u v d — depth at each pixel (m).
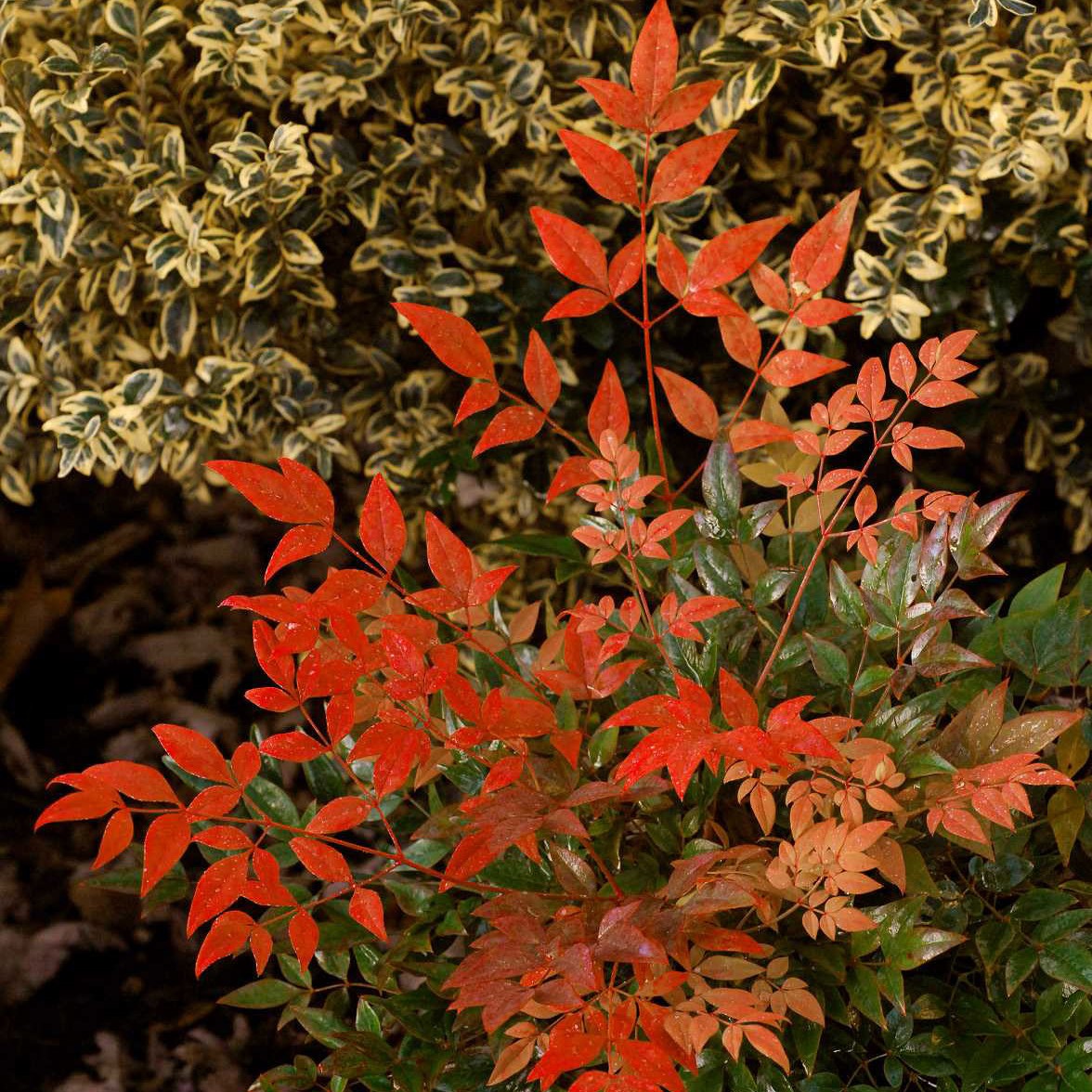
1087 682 2.25
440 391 2.80
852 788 2.16
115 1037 2.78
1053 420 2.76
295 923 2.14
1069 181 2.65
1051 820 2.22
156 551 4.15
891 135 2.62
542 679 2.22
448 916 2.27
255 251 2.60
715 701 2.29
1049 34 2.54
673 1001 2.14
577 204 2.66
